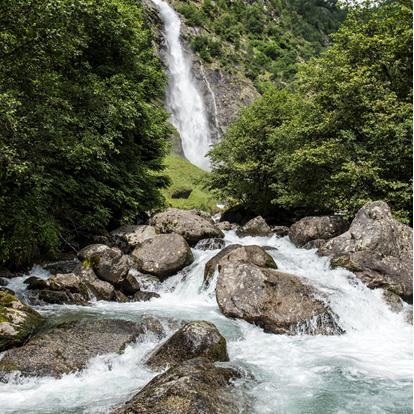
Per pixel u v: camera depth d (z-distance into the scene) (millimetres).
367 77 18609
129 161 19812
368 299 11562
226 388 6449
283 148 22750
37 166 11219
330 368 7988
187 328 7840
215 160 29016
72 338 8094
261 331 9922
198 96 65562
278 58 106250
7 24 9477
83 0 10570
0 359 7219
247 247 13148
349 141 18062
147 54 22047
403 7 18047
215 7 107000
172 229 17734
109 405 6121
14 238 11492
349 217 17953
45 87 10953
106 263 12414
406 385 7328
